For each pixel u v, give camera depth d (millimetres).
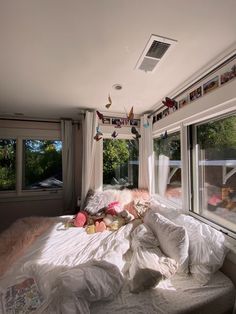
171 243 1475
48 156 3656
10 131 3400
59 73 1783
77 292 1058
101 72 1757
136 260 1442
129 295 1209
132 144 3289
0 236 2092
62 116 3404
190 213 2076
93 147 2943
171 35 1258
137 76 1839
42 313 1000
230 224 1632
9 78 1884
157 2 1004
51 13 1078
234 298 1251
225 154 1690
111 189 3098
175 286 1297
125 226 2219
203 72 1728
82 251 1706
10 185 3473
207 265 1366
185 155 2162
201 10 1057
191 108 1985
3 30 1206
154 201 2678
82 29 1202
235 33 1244
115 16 1100
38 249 1746
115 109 2928
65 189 3477
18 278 1331
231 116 1620
